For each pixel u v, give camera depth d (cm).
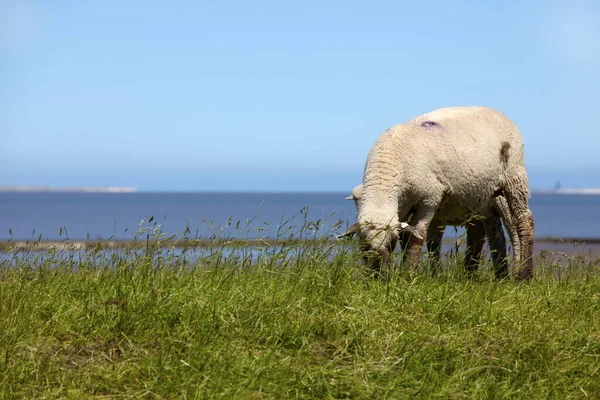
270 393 788
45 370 823
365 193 1473
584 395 841
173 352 873
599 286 1309
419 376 848
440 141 1549
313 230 1247
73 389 794
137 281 1077
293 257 1209
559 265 1422
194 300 1007
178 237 1259
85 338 917
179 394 796
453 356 898
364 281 1214
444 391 797
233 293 1056
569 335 997
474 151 1590
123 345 914
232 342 911
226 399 776
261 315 986
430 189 1516
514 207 1716
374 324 1009
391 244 1373
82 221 11912
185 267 1148
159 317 958
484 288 1225
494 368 873
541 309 1137
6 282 1091
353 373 841
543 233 8194
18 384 780
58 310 981
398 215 1529
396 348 912
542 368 888
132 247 1225
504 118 1717
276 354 891
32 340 895
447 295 1141
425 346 916
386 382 830
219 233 1248
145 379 830
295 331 951
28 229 8894
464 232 1446
